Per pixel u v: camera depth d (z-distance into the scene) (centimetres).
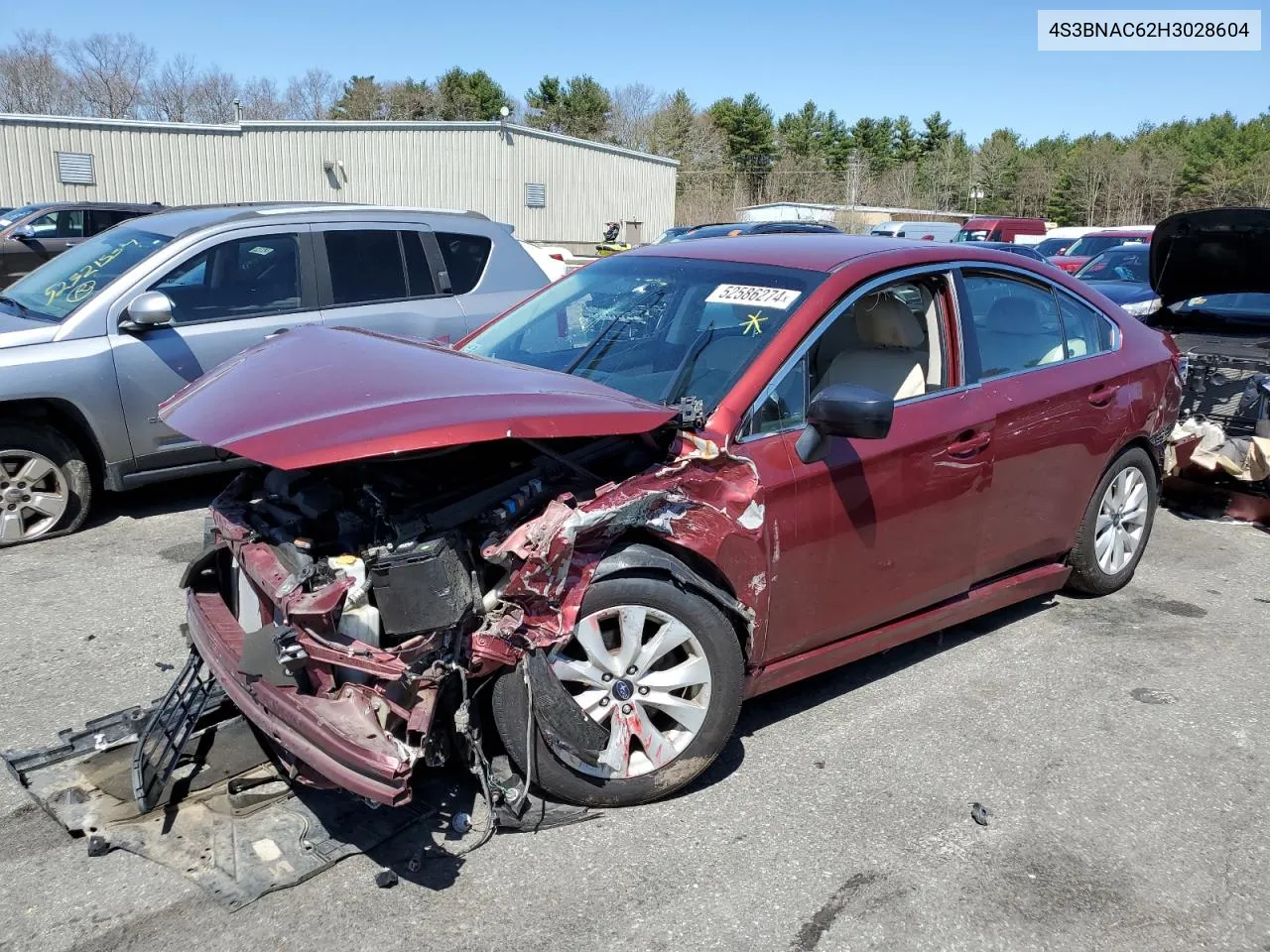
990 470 411
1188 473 684
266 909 277
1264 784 358
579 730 305
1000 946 275
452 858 301
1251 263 675
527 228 3794
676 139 7938
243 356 370
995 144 8306
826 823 327
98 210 1686
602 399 312
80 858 296
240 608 327
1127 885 301
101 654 436
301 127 3250
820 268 386
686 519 318
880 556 377
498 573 302
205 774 329
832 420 324
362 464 326
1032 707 410
